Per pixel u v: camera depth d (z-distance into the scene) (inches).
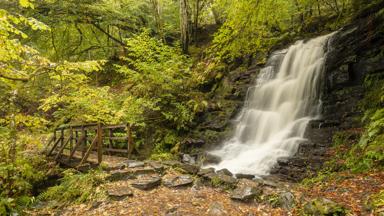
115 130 467.5
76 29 722.2
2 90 329.7
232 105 484.4
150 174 284.2
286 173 297.3
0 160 312.7
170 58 567.2
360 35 385.7
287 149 346.3
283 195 217.9
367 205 183.2
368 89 339.6
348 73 365.7
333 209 181.3
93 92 343.6
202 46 695.7
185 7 662.5
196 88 540.4
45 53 669.3
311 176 270.2
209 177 266.5
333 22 561.6
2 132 355.6
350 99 351.6
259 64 534.6
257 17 384.5
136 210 216.4
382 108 285.9
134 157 431.2
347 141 297.1
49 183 351.3
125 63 764.6
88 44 793.6
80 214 226.8
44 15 601.6
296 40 550.3
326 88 388.2
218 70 547.2
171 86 515.5
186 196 237.8
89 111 415.5
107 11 659.4
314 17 618.2
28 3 209.3
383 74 331.6
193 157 407.2
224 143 429.7
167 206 220.2
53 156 404.2
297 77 450.6
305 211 192.4
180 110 484.1
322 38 478.6
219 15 756.6
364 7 456.4
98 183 267.3
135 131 467.8
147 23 748.0
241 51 497.0
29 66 261.9
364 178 224.8
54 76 287.1
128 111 460.4
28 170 331.9
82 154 380.5
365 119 307.7
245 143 417.4
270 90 462.9
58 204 259.6
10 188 292.7
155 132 468.4
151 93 508.4
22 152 383.2
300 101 414.9
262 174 313.6
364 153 252.2
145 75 516.1
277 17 447.5
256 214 204.2
